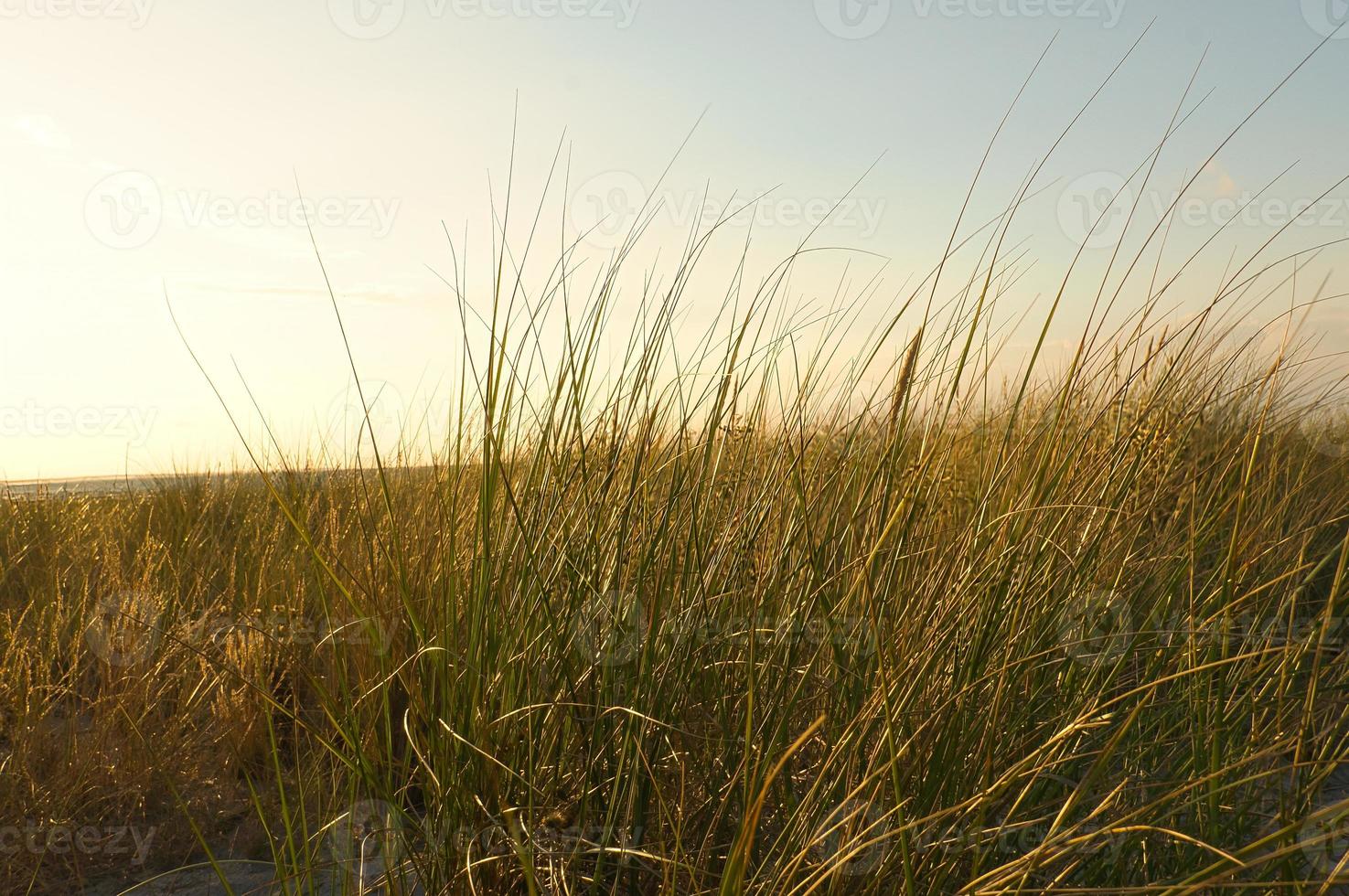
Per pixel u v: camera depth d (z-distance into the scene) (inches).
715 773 78.5
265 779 103.4
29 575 159.2
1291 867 64.1
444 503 99.6
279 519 168.4
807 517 78.8
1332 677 88.4
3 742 110.6
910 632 79.4
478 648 79.4
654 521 93.4
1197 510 100.0
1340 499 126.0
